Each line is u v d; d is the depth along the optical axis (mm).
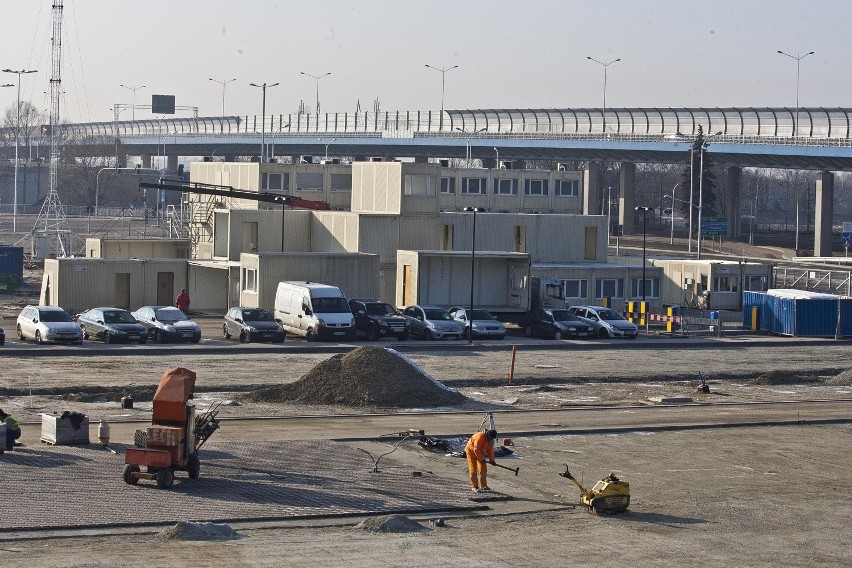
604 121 166750
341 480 29328
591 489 28344
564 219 83500
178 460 27453
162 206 145250
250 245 75438
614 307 78062
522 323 68312
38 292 86500
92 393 41750
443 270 68062
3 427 30156
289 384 42312
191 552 22344
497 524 25938
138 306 70750
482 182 103062
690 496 29562
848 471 33406
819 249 138875
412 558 22641
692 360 57750
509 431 37125
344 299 60938
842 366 57250
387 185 76250
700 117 155750
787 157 138250
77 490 26875
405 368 42938
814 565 23641
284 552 22656
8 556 21578
